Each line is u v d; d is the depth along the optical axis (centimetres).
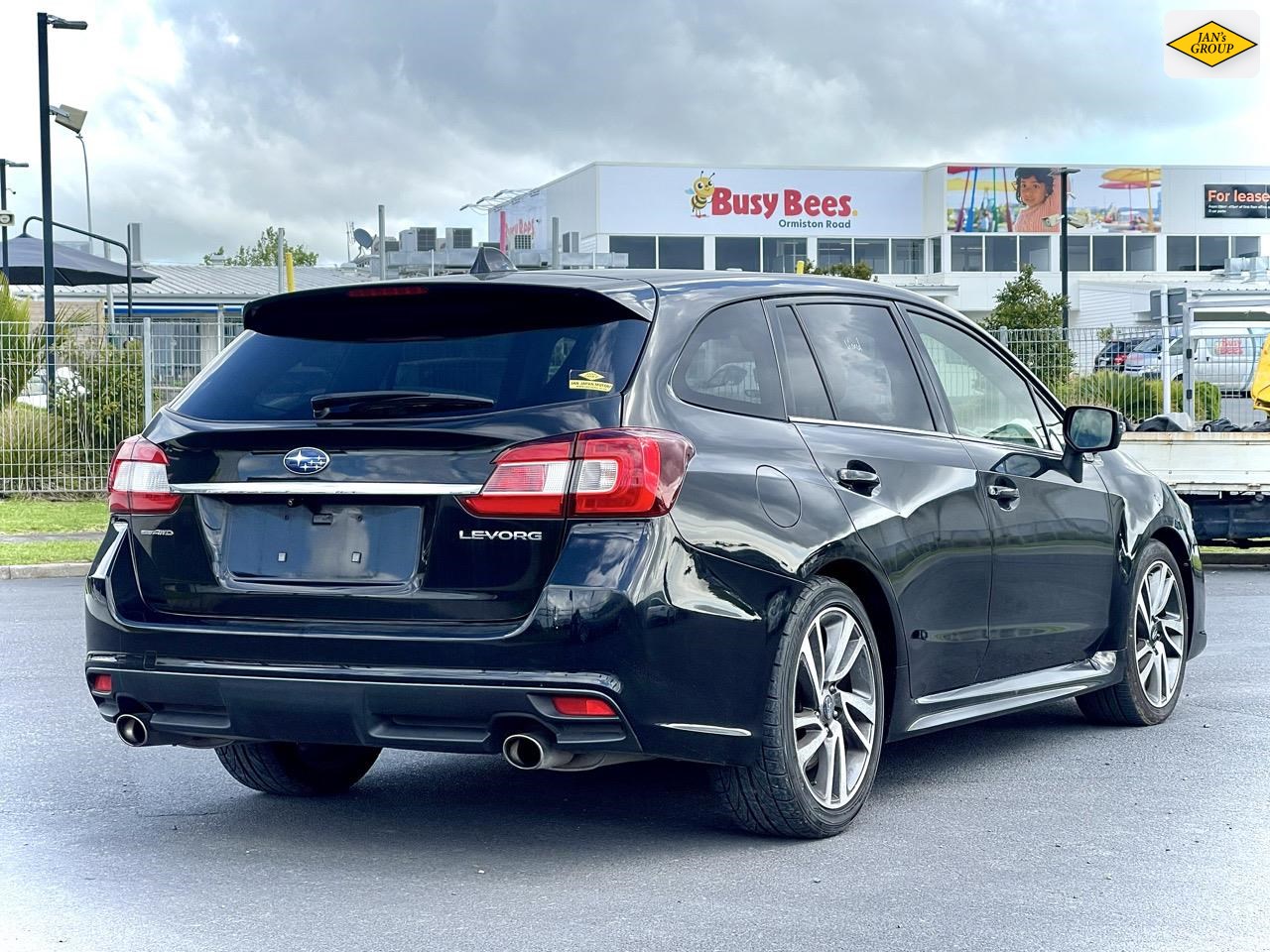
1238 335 1764
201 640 457
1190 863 467
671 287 484
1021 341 1950
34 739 658
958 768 605
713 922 409
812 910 419
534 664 424
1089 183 7238
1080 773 593
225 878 453
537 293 459
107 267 3086
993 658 579
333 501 450
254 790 565
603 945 390
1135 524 670
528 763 431
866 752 505
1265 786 569
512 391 445
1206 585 1277
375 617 440
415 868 462
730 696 450
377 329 479
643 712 428
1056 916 414
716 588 444
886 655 525
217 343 2011
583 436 431
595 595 422
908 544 521
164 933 402
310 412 463
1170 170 7306
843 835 499
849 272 6475
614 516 428
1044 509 605
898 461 531
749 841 491
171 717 470
